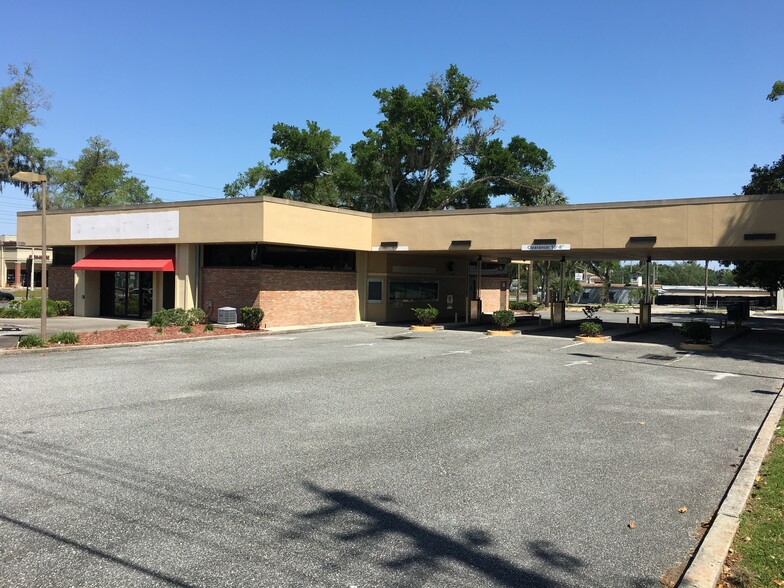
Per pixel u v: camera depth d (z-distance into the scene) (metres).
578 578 4.29
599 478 6.41
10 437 7.62
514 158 44.50
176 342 18.72
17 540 4.70
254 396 10.52
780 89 28.20
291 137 46.31
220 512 5.32
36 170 53.31
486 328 26.72
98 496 5.64
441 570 4.36
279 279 23.89
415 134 44.34
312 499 5.68
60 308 28.39
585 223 21.66
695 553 4.67
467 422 8.85
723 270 150.50
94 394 10.47
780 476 6.32
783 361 16.36
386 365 14.62
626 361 16.05
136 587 4.03
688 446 7.72
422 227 25.45
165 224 24.59
